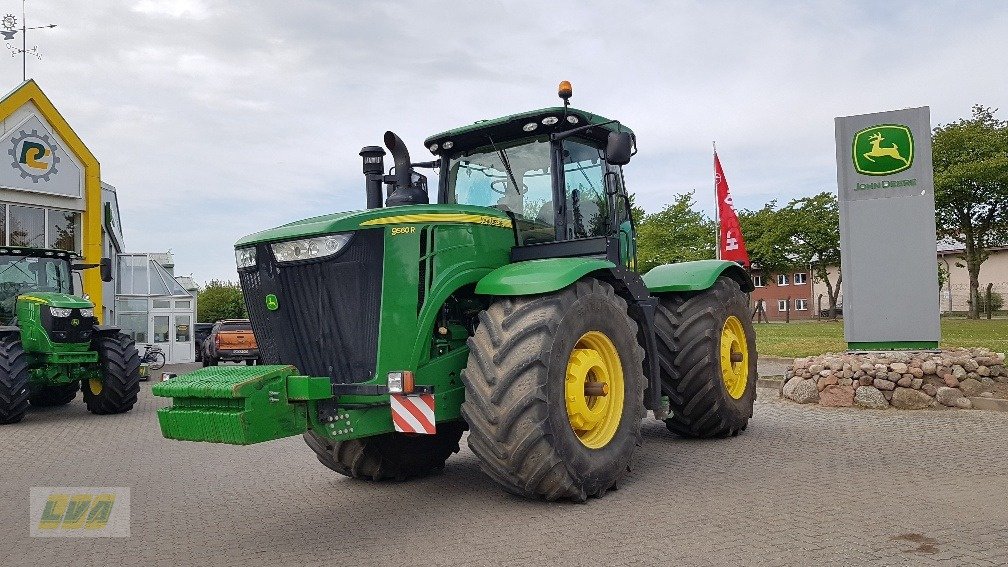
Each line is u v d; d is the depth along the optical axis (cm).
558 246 550
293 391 405
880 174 895
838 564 338
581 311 476
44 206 1944
